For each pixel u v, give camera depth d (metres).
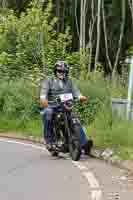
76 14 42.09
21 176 10.51
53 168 11.40
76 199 8.52
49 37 27.45
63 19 41.72
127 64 21.95
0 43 27.45
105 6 42.56
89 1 42.44
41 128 17.52
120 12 42.22
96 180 10.05
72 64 26.83
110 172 10.86
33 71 24.06
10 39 27.61
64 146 12.68
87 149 12.96
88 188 9.36
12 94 20.48
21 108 19.95
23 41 26.80
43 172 10.93
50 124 12.91
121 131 13.75
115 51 42.06
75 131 12.34
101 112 16.67
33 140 16.28
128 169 11.09
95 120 16.08
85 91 18.28
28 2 39.78
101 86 19.45
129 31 42.12
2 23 27.69
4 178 10.32
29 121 19.06
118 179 10.14
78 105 17.44
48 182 9.90
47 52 26.67
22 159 12.67
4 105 20.31
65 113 12.59
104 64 42.28
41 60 26.38
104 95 18.39
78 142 12.27
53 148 12.99
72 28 42.19
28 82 21.28
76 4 38.41
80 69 26.66
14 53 27.47
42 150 14.20
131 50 30.17
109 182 9.88
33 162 12.22
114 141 13.37
